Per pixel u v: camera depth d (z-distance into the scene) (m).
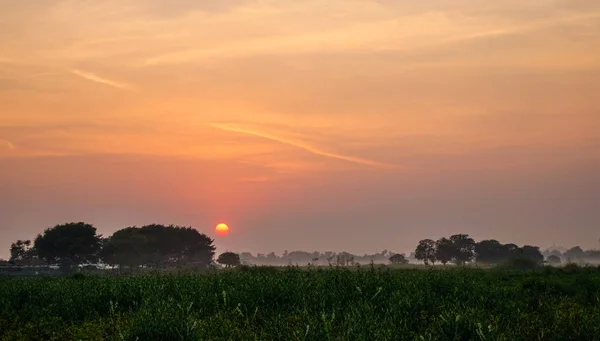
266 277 25.86
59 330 20.45
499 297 24.31
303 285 24.14
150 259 126.75
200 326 17.94
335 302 22.00
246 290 23.45
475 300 23.14
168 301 22.09
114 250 121.62
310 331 17.08
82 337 18.94
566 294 28.14
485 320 18.44
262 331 18.00
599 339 17.28
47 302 25.38
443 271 30.33
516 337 17.52
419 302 21.17
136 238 126.06
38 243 121.38
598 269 50.56
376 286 24.06
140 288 25.47
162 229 140.88
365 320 18.33
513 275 44.75
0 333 20.94
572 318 19.00
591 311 21.73
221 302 22.61
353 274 26.52
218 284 25.33
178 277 28.58
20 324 21.55
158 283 26.55
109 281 27.62
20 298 26.47
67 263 120.94
